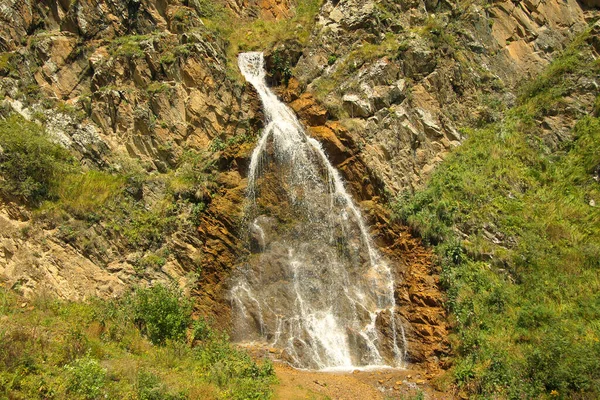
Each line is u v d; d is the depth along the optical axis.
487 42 21.47
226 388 9.22
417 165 17.09
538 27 23.27
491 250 14.24
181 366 9.78
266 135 16.06
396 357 12.34
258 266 13.72
